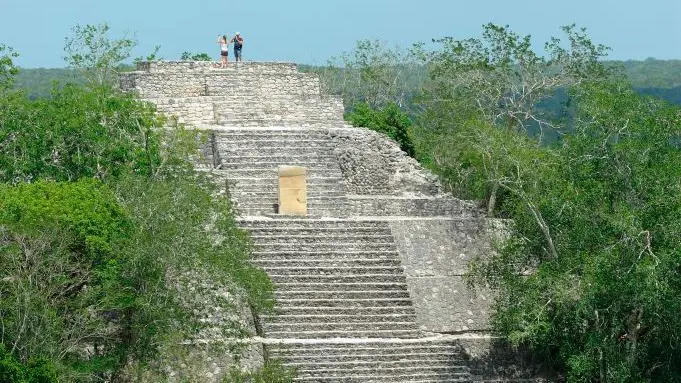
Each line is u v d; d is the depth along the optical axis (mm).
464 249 172375
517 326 151875
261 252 165375
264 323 156375
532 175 162750
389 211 179000
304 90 197250
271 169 180000
